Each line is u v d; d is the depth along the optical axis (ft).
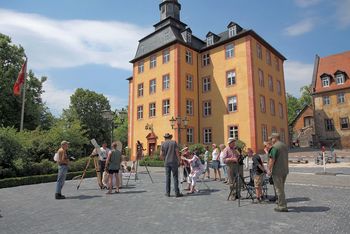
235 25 114.62
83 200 30.94
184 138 112.27
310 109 184.96
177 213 23.82
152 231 18.78
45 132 73.77
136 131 129.08
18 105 120.78
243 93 106.83
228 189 37.52
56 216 23.59
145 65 130.31
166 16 130.82
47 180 52.26
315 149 118.21
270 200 28.66
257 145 101.50
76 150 75.36
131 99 145.07
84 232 18.93
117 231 18.95
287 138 127.34
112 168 35.58
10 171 50.83
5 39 121.60
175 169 32.42
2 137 52.60
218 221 20.93
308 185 38.52
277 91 124.98
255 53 110.63
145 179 52.19
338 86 141.38
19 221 22.09
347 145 135.33
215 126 114.62
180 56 116.98
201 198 30.94
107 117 78.59
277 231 18.11
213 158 49.08
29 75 128.57
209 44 123.85
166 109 117.60
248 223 20.20
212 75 118.93
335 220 20.36
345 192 32.48
